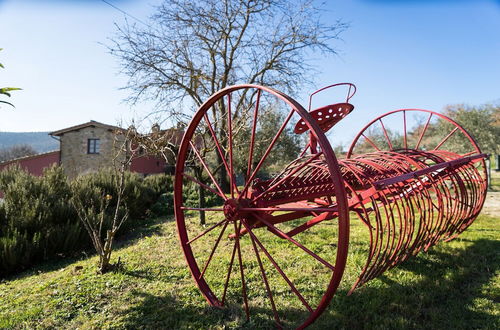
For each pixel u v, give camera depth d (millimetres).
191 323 2508
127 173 8883
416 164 3074
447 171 3725
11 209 5184
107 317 2645
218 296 2955
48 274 4141
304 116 1884
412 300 2781
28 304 2945
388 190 3305
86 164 19750
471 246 4156
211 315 2631
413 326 2402
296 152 17250
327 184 2914
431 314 2549
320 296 2895
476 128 21328
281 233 2246
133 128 4746
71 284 3365
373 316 2547
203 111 2713
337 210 1772
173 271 3654
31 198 5496
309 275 3363
